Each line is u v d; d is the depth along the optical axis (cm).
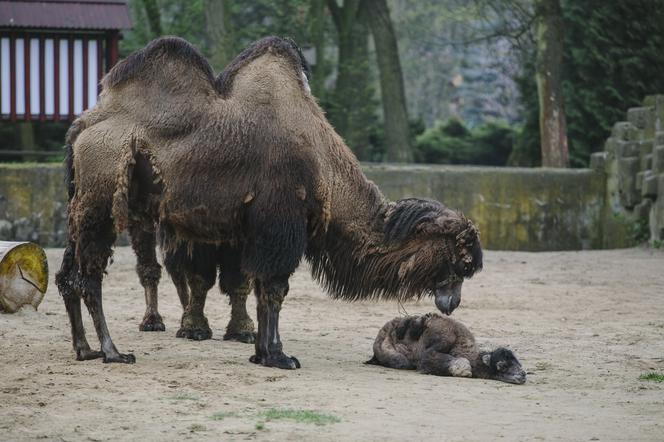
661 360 2436
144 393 1927
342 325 2944
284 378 2109
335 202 2289
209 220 2230
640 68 6781
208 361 2273
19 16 5081
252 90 2291
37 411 1770
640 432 1695
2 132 6806
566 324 3023
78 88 5250
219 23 6938
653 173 5372
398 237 2264
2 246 2839
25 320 2798
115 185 2183
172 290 3588
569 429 1712
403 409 1841
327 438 1619
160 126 2212
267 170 2223
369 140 8638
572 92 6956
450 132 8925
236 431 1652
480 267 2264
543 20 6562
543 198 5544
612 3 6831
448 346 2214
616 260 4866
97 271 2236
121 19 5234
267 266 2223
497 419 1778
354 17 8050
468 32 11838
